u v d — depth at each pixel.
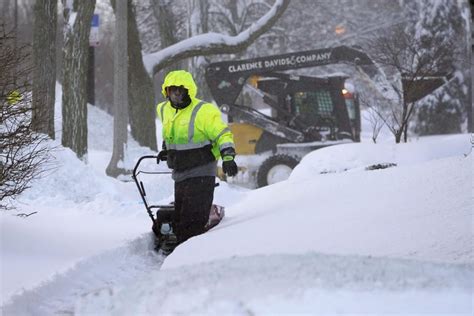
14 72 14.66
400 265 8.66
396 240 13.02
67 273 14.37
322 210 16.92
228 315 7.48
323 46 115.38
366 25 115.88
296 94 50.69
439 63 46.31
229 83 50.94
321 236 14.04
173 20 72.81
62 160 32.19
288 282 7.89
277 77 50.91
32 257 15.95
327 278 7.98
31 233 19.19
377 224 14.30
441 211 14.55
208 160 18.94
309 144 49.38
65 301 12.96
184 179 19.00
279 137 49.88
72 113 44.81
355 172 21.02
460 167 17.92
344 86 52.56
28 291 12.40
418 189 16.75
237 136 50.47
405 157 27.61
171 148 19.14
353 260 8.95
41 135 16.38
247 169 49.88
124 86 44.03
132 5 56.03
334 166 27.27
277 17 58.62
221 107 50.69
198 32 72.62
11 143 14.63
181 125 18.80
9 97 14.45
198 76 73.62
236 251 13.66
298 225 15.62
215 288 7.95
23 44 15.75
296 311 7.34
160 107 19.53
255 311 7.41
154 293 8.24
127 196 32.94
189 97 18.89
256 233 15.40
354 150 27.83
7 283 13.32
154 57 58.00
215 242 15.02
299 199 19.55
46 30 42.38
